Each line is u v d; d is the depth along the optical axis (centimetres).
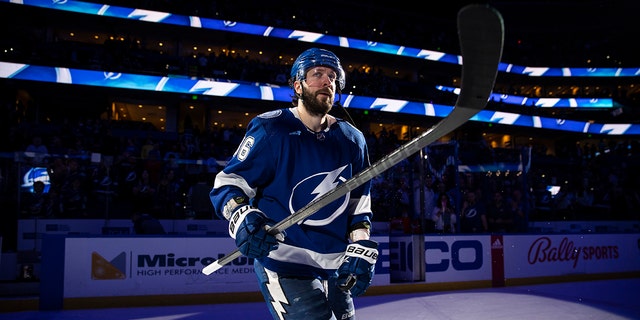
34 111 1628
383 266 689
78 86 1520
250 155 167
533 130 2069
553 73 2269
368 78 1914
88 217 802
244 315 526
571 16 2345
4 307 565
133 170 832
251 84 1641
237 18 1838
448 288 725
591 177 1223
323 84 168
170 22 1738
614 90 2391
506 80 2306
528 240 787
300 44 1952
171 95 1627
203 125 1797
